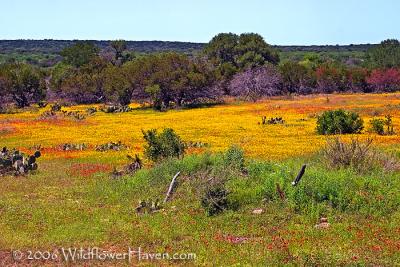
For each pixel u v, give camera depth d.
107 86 81.56
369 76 100.06
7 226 15.10
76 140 39.19
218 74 82.44
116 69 86.38
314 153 27.95
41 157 31.25
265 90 93.19
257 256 12.07
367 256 11.81
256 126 46.25
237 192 17.39
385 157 21.19
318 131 40.12
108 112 68.94
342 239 13.23
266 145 33.28
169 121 53.59
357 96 82.12
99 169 26.02
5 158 25.97
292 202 16.06
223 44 124.44
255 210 16.05
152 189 19.69
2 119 58.25
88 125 51.06
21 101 85.75
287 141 35.31
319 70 101.19
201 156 22.19
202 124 49.25
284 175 17.86
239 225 14.86
